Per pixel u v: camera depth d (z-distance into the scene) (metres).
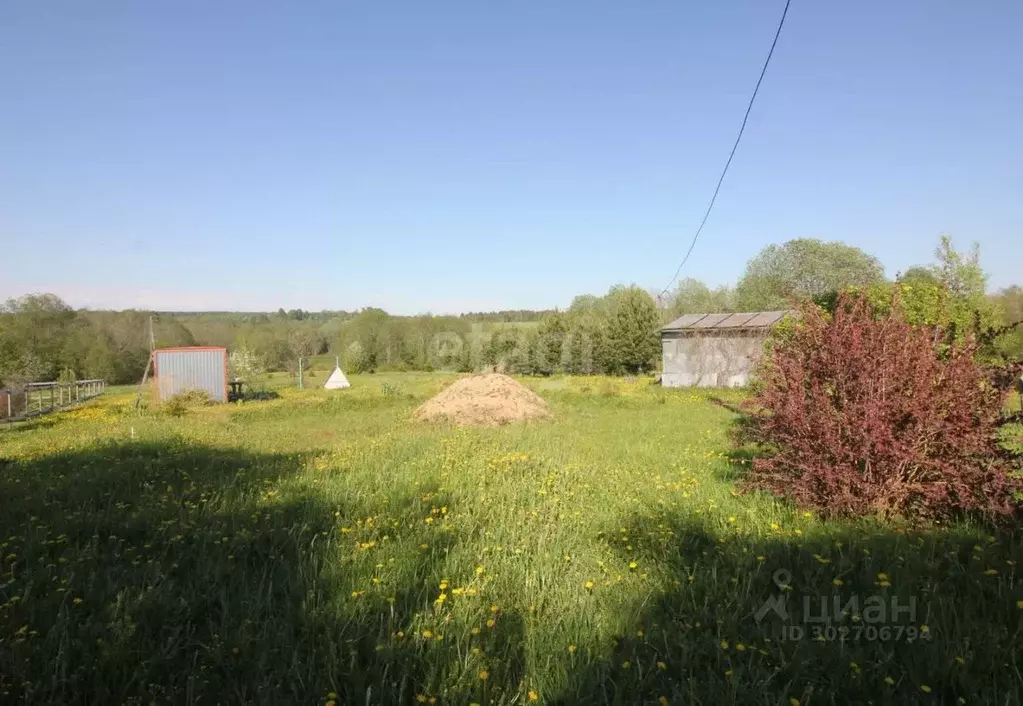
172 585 3.72
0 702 2.55
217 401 23.62
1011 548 3.88
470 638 3.08
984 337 5.16
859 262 46.41
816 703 2.53
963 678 2.56
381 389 27.56
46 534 4.82
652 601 3.49
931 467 4.73
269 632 3.17
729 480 6.79
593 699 2.60
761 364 6.43
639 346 38.34
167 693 2.67
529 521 5.00
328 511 5.54
